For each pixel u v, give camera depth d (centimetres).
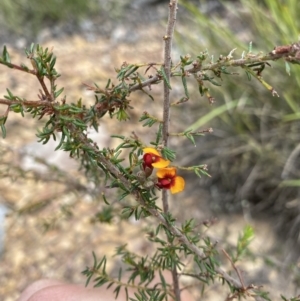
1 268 31
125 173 12
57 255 31
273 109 33
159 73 11
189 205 33
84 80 46
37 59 10
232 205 32
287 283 27
